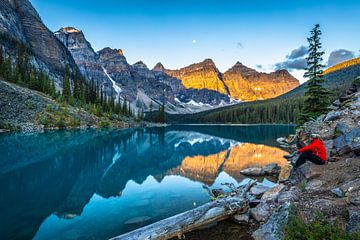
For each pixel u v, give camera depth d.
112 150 35.25
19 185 15.79
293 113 128.88
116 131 76.69
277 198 9.12
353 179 8.34
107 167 23.02
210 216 8.69
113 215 11.10
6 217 10.77
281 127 105.19
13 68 103.31
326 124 18.53
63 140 43.03
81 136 51.91
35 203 12.60
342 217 6.26
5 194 13.95
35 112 65.19
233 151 33.75
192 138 59.22
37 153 28.67
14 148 31.66
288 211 7.37
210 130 96.31
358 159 9.95
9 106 60.38
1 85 66.62
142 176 19.50
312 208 7.26
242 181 16.86
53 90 92.56
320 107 28.88
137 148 39.19
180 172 21.08
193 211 8.93
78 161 25.23
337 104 24.70
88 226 9.91
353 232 5.04
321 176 9.65
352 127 13.85
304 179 10.13
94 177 18.77
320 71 29.17
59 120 66.56
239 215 9.12
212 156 30.30
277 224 7.29
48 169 20.80
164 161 27.30
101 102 124.75
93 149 34.72
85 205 12.44
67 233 9.25
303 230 5.45
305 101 30.05
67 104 88.00
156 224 8.31
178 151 35.91
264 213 8.72
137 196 14.02
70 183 16.75
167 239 7.91
